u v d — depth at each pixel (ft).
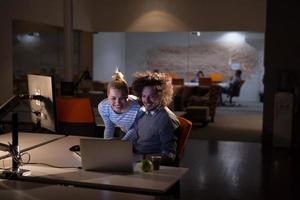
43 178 7.90
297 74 23.29
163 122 9.68
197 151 22.07
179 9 28.55
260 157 20.83
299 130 23.43
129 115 10.23
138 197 6.82
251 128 30.04
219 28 27.94
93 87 31.55
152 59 50.60
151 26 29.25
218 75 46.88
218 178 16.88
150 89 9.69
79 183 7.66
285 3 23.18
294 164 19.48
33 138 11.91
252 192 15.15
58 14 27.96
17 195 6.89
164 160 9.23
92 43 40.24
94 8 30.14
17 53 30.07
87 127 14.26
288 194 14.99
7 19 22.98
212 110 32.99
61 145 10.96
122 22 29.78
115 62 47.60
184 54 49.55
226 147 23.25
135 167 8.68
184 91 35.76
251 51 47.78
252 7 27.17
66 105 14.14
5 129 15.56
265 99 24.09
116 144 8.11
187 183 16.11
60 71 35.06
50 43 34.40
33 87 9.88
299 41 23.17
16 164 8.41
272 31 23.53
